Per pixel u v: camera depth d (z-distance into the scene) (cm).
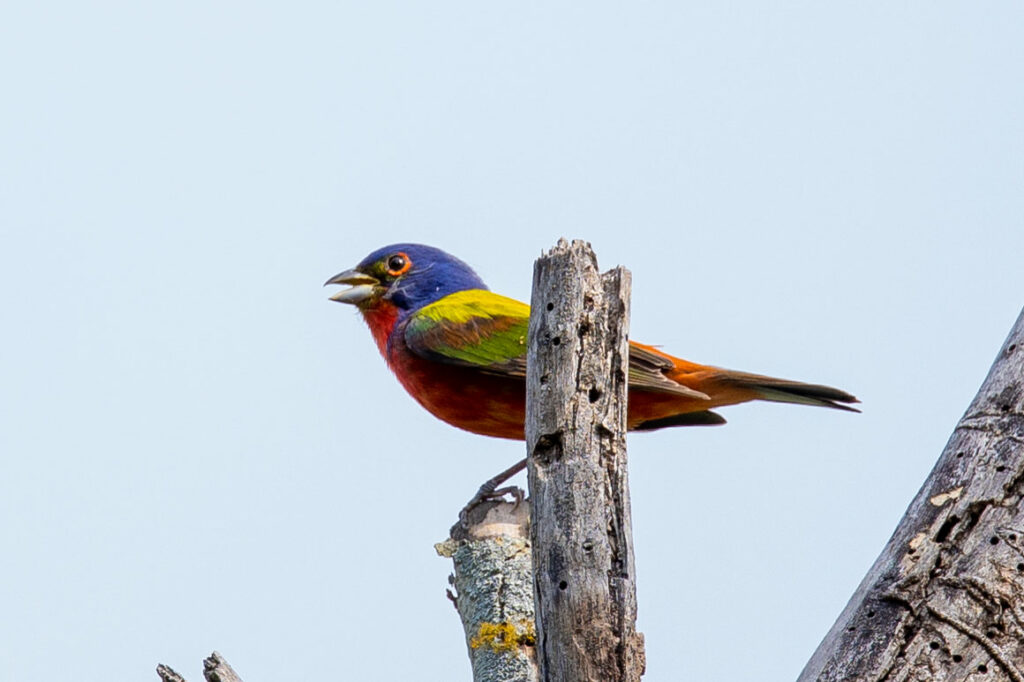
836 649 917
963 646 894
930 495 978
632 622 835
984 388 1031
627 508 859
